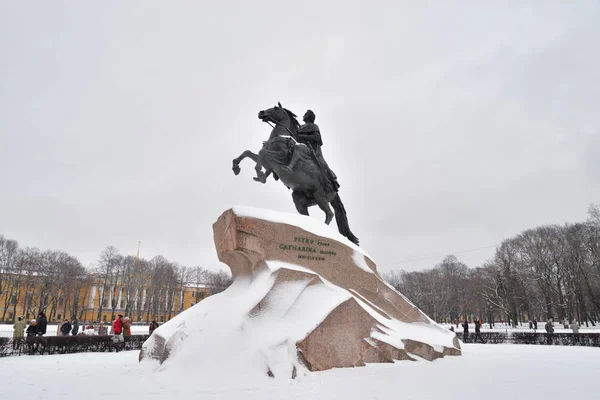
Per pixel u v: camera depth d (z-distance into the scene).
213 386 4.71
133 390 4.55
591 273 42.34
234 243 6.63
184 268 79.88
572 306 44.12
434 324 8.59
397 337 7.17
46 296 59.56
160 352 6.30
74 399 4.14
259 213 7.02
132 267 67.31
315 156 9.50
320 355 5.97
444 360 7.50
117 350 13.11
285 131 9.38
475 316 59.38
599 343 15.12
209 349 5.46
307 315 6.27
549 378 5.73
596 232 41.44
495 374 5.98
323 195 9.63
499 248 52.44
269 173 9.27
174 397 4.21
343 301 6.53
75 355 11.20
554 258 45.50
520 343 18.09
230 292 6.93
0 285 58.88
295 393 4.44
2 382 5.32
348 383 5.02
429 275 61.09
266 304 6.15
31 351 11.71
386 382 5.12
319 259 7.28
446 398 4.31
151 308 70.06
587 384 5.27
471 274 62.91
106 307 72.00
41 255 61.97
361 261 7.82
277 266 6.63
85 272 64.81
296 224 7.26
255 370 5.20
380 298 7.79
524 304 48.00
